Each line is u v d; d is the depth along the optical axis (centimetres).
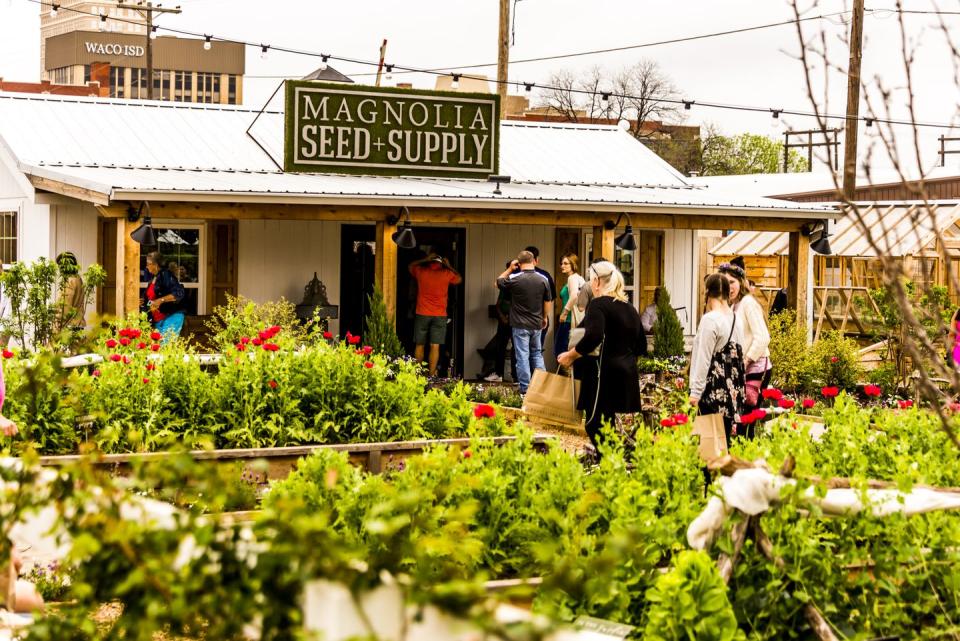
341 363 996
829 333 1978
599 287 934
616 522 500
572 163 2247
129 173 1745
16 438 838
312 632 282
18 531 471
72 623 320
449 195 1742
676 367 1502
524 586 283
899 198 3072
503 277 1662
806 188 3641
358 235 1948
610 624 444
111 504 321
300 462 606
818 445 696
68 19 14775
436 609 281
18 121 1916
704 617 431
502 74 2673
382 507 325
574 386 938
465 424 1009
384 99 1897
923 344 441
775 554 457
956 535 493
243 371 973
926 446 713
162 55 10175
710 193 2136
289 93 1852
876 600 474
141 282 1708
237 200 1611
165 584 299
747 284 1022
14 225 1908
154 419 915
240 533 308
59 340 441
